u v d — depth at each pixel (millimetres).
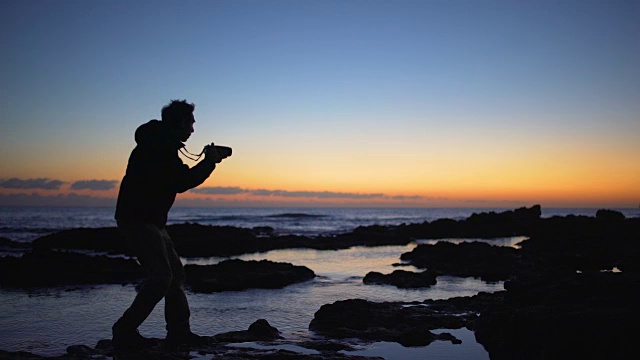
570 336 4746
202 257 20516
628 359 4352
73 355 4902
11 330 7020
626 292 5961
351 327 6957
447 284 12227
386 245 27328
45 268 13070
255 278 12000
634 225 23484
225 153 5074
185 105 4938
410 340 6152
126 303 9383
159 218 4906
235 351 5203
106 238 24047
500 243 27781
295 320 7914
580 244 18812
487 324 6441
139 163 4793
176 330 5266
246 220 73125
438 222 37500
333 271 15070
